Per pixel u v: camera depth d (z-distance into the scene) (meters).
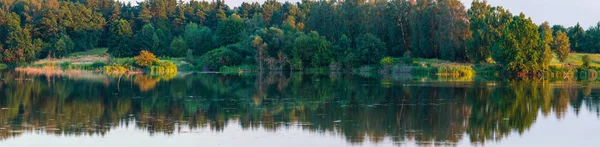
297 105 40.72
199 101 43.25
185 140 26.98
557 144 26.78
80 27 151.62
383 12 118.81
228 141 26.78
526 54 86.50
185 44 135.12
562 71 88.69
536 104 42.03
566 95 49.41
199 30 142.62
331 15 125.62
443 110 38.06
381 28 118.69
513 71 87.00
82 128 29.89
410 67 97.50
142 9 166.25
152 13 168.38
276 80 73.44
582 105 41.44
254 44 114.81
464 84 63.19
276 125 31.23
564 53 98.12
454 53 102.56
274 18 166.38
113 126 30.64
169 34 149.12
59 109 37.41
